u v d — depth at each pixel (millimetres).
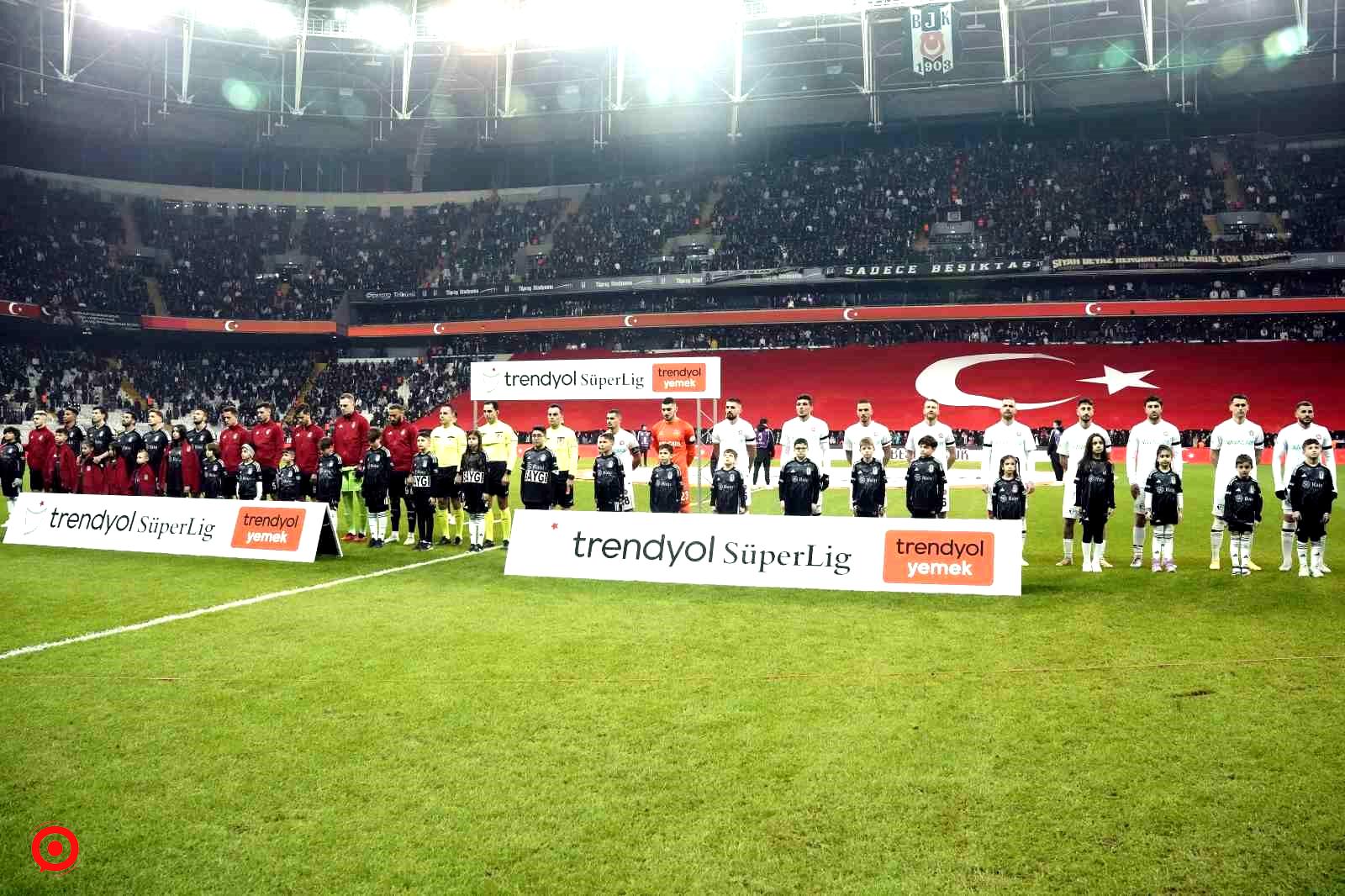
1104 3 38594
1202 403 38062
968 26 40656
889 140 50938
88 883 3895
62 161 47781
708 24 41688
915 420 39812
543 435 12852
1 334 43031
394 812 4543
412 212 53062
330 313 47156
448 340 49844
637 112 48281
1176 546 13133
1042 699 6109
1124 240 42188
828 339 46719
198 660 7219
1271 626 7969
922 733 5520
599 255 48438
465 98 48844
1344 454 33125
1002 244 43500
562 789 4785
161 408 43594
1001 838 4211
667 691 6398
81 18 39219
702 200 50969
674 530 10688
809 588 10031
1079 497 11031
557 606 9242
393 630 8195
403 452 13953
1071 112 46156
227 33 42094
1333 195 42812
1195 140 46688
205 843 4242
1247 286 41281
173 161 50250
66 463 16844
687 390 15039
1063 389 40188
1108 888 3779
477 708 6062
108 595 9844
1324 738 5305
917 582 9781
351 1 42156
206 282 46781
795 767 5031
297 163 52625
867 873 3920
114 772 5039
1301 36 36125
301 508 12367
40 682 6645
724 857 4070
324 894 3807
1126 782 4777
